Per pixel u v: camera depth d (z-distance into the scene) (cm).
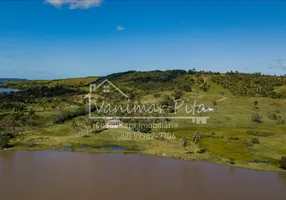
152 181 7088
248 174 7525
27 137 11181
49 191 6494
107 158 8856
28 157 8956
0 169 7888
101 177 7338
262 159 8619
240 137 11106
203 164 8294
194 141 10325
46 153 9350
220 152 9262
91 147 9962
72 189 6612
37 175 7444
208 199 6162
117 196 6288
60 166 8150
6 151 9575
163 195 6344
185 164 8319
